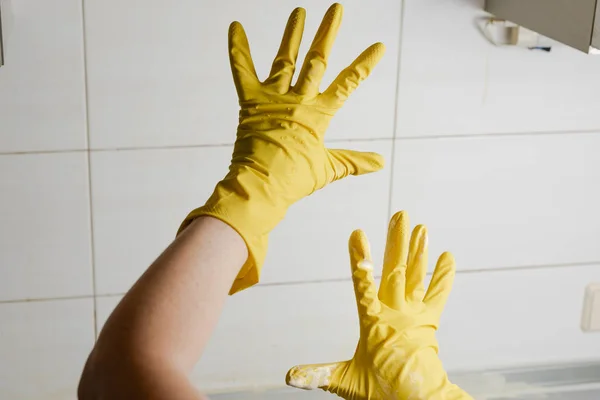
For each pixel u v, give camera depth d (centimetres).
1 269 137
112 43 128
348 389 77
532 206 149
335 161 75
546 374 157
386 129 140
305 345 150
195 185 138
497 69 140
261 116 72
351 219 144
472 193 147
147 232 139
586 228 153
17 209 134
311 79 72
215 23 130
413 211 146
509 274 153
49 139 131
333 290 147
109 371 46
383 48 74
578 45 105
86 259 139
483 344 156
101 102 131
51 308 140
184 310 51
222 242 58
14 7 124
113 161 134
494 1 133
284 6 131
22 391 144
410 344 77
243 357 149
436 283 83
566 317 157
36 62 127
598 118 146
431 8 135
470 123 142
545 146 146
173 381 46
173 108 133
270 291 146
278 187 68
